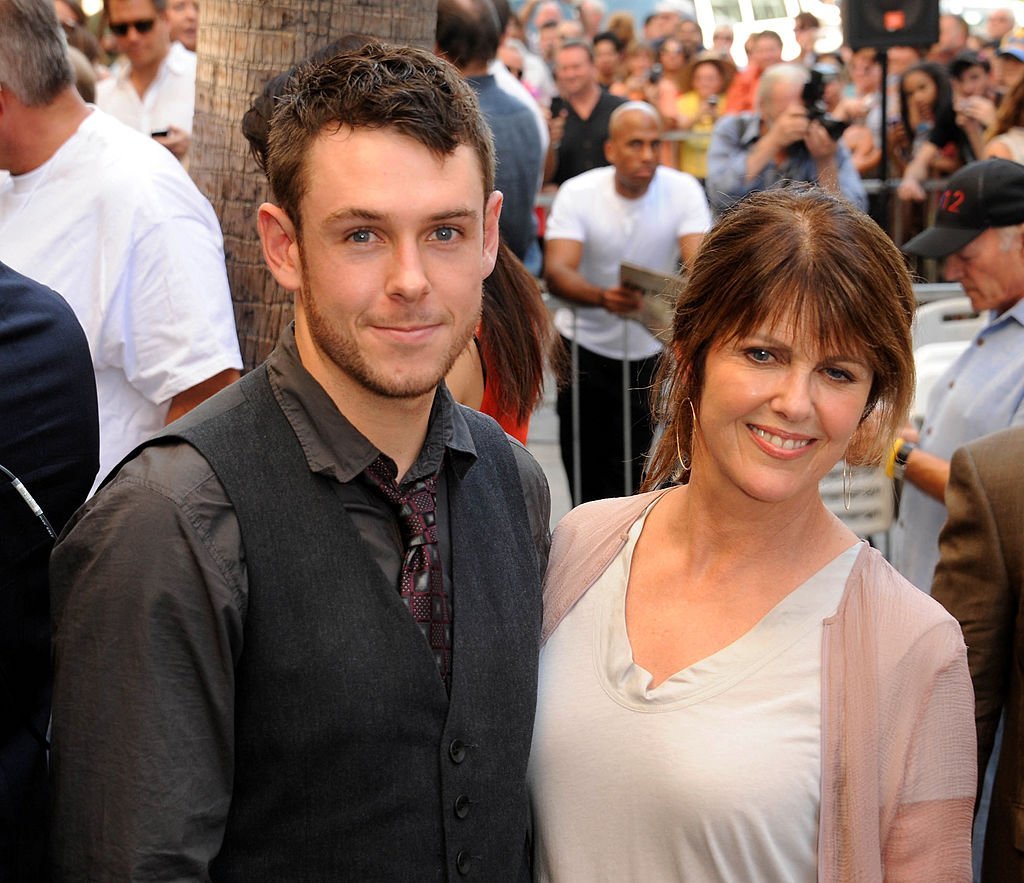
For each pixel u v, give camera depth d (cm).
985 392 304
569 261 481
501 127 428
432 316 146
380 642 148
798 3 1270
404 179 141
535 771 175
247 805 147
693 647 172
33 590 177
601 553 186
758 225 164
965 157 701
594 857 170
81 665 142
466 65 427
